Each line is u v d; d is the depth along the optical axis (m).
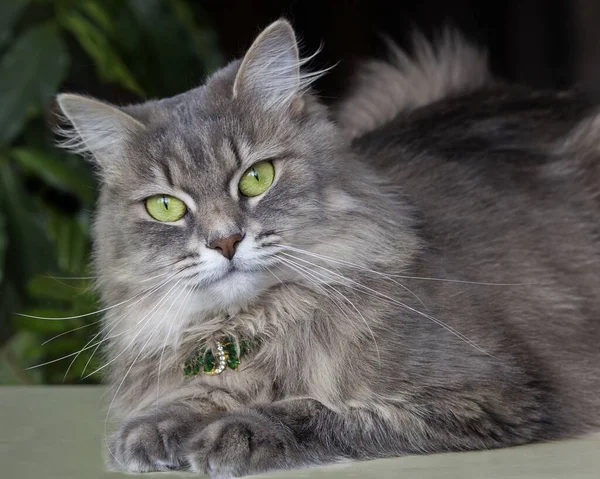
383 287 1.14
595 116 1.31
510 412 1.12
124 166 1.16
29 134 1.47
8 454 1.15
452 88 1.41
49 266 1.44
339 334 1.13
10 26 1.44
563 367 1.18
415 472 1.06
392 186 1.18
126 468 1.10
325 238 1.14
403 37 2.00
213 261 1.12
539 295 1.19
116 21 1.49
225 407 1.13
